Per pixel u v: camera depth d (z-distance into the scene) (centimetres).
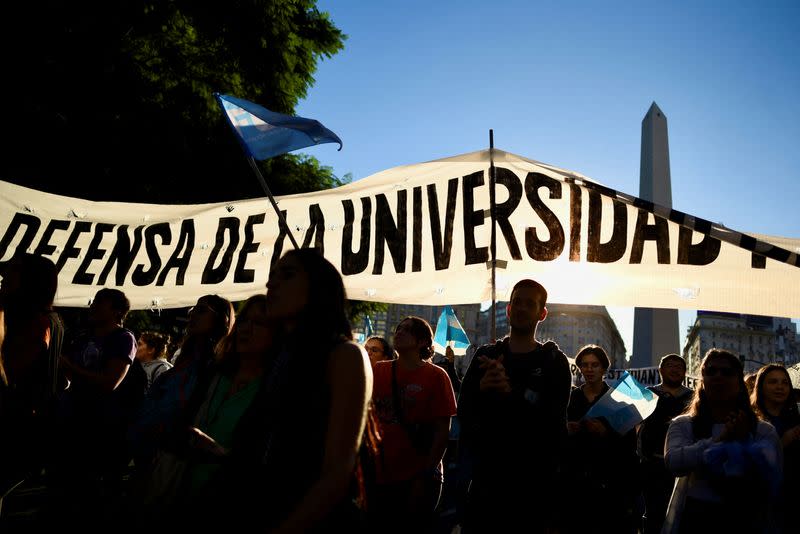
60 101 1154
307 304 182
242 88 1493
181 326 1572
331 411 163
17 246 452
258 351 232
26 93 1109
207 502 181
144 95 1269
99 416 431
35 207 459
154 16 1275
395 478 383
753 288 337
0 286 302
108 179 1255
